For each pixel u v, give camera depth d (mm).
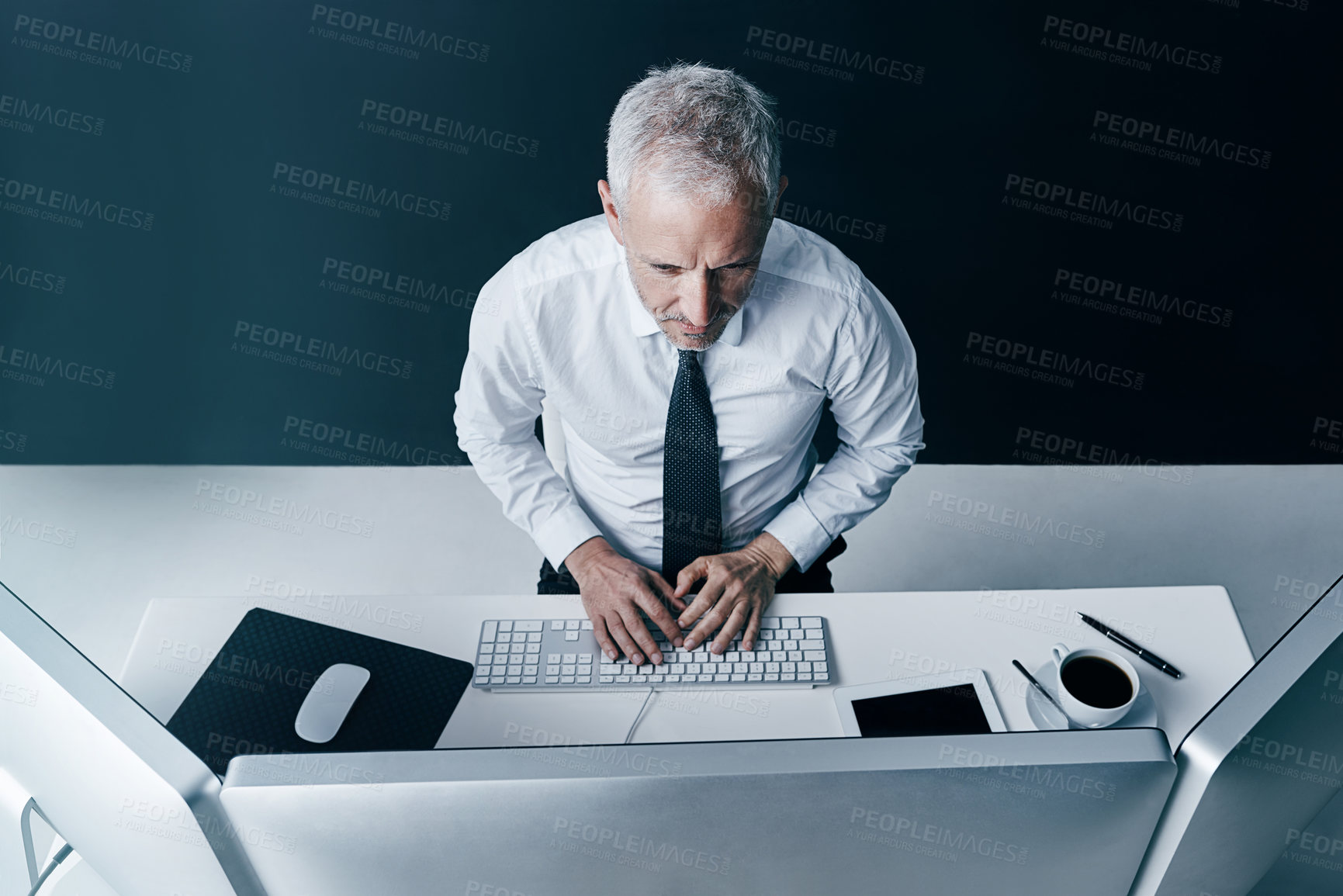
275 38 2113
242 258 2369
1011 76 2191
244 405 2570
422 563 2410
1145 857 686
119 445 2600
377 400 2582
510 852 634
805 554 1450
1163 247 2373
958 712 1149
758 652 1223
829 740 623
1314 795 709
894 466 1539
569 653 1216
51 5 2039
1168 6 2100
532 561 2416
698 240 1077
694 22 2146
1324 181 2266
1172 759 618
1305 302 2430
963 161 2295
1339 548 2426
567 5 2096
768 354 1383
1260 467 2590
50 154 2205
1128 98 2207
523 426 1565
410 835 624
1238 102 2197
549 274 1353
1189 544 2439
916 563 2396
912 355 1503
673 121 1051
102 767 612
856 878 659
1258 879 755
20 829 797
